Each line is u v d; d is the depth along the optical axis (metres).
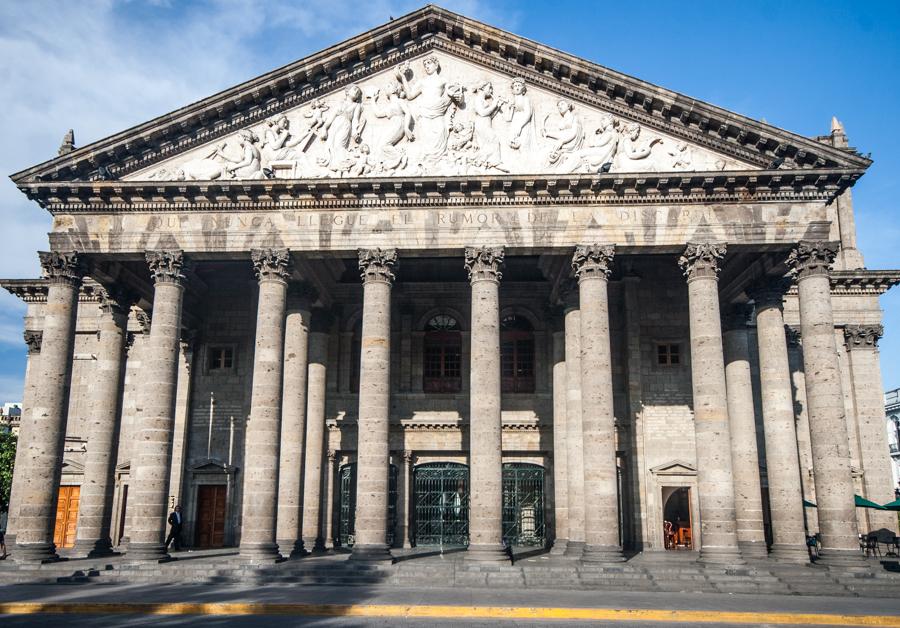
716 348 32.44
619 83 34.03
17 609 23.20
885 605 24.98
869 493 42.91
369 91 35.47
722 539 30.72
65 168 34.19
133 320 44.34
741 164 34.03
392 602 24.08
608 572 29.42
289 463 36.28
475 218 34.00
